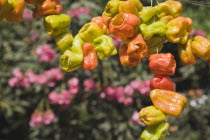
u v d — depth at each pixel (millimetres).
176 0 933
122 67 2195
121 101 2135
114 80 2176
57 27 832
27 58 2215
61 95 2139
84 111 2295
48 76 2133
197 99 2408
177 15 847
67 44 843
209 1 2355
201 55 843
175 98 811
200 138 2416
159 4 847
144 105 2264
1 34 2311
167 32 829
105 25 840
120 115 2264
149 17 822
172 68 832
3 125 2582
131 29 791
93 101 2295
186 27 838
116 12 816
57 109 2336
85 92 2268
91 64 822
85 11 2078
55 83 2213
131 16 789
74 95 2229
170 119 2289
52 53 2133
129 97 2139
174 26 826
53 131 2354
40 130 2340
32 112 2479
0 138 2580
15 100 2332
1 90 2314
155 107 812
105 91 2180
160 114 804
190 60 856
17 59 2250
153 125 815
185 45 854
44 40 2248
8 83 2312
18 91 2287
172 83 838
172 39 829
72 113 2338
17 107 2320
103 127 2248
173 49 2139
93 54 828
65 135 2361
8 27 2320
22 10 806
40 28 2273
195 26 2316
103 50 825
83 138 2367
